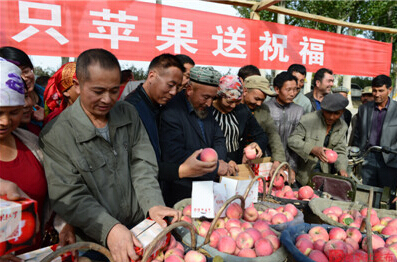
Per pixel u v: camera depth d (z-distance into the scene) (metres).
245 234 1.57
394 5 16.05
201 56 4.02
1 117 1.07
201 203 1.60
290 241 1.44
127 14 3.49
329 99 2.94
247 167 2.34
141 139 1.64
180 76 1.97
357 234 1.65
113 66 1.28
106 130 1.48
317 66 5.04
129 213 1.53
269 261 1.43
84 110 1.41
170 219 1.46
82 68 1.26
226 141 2.63
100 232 1.23
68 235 1.31
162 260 1.36
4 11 2.91
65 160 1.34
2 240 0.91
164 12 3.70
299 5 16.28
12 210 0.93
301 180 3.21
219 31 4.10
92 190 1.41
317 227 1.69
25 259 1.04
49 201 1.38
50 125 1.38
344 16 16.41
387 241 1.68
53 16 3.12
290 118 3.40
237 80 2.43
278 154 3.10
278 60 4.65
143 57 3.64
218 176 2.24
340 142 3.17
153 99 2.04
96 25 3.34
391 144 3.89
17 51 1.88
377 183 4.06
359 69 5.42
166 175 1.88
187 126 2.11
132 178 1.57
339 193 2.54
